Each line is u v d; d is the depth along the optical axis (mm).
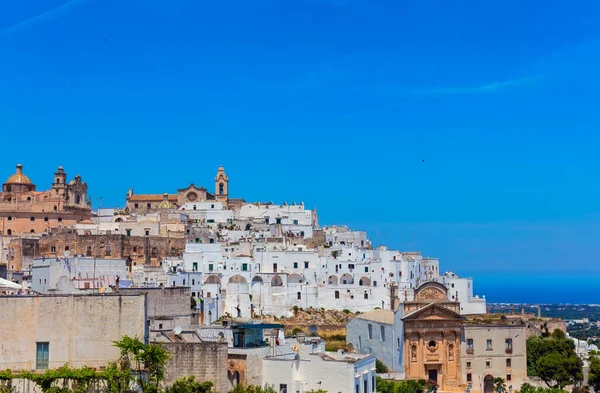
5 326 86688
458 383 179750
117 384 86188
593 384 183500
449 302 183375
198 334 117062
